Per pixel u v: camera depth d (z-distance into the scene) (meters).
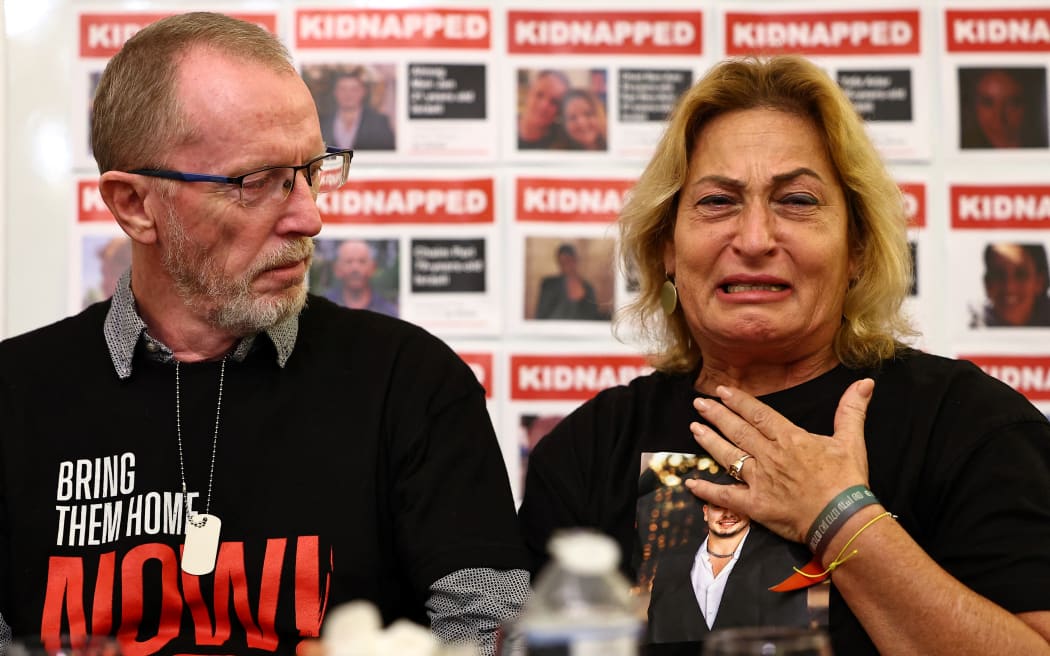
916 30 2.82
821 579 1.66
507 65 2.85
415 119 2.84
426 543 1.82
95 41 2.84
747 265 1.77
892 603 1.57
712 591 1.71
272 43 1.88
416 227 2.84
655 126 2.85
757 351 1.83
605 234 2.62
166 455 1.84
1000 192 2.80
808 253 1.76
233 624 1.78
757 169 1.77
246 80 1.80
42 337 1.97
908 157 2.82
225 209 1.79
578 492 1.89
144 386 1.88
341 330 2.01
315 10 2.84
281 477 1.84
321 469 1.86
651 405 1.94
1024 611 1.57
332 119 2.84
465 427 1.95
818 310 1.79
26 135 2.82
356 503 1.84
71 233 2.81
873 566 1.58
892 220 1.85
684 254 1.83
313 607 1.78
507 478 1.97
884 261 1.85
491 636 1.72
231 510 1.82
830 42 2.83
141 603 1.77
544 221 2.84
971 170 2.81
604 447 1.91
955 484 1.69
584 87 2.85
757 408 1.77
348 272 2.83
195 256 1.81
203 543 1.78
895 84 2.82
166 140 1.80
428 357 2.00
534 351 2.83
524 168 2.84
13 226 2.81
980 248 2.80
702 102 1.85
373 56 2.84
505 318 2.83
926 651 1.56
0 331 2.79
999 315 2.79
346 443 1.88
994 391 1.77
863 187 1.82
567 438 1.96
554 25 2.85
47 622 1.75
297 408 1.90
